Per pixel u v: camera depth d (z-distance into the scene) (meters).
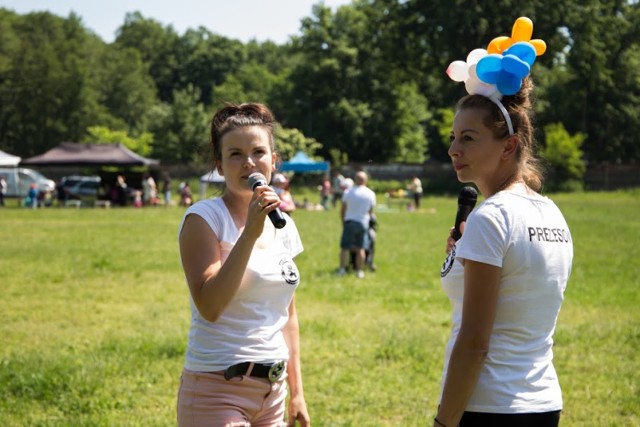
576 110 64.19
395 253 16.66
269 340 3.04
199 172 53.06
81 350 7.52
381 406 5.86
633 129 64.50
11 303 10.16
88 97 77.75
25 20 86.38
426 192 54.19
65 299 10.50
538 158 2.83
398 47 61.31
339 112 69.31
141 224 24.98
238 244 2.83
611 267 14.38
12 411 5.71
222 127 3.13
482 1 56.44
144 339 7.88
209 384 2.99
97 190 38.12
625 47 63.44
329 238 20.00
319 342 7.84
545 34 57.50
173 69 112.19
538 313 2.59
